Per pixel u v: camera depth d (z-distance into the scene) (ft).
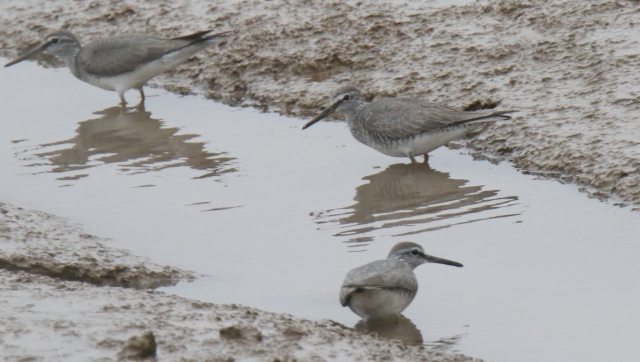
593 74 55.77
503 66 59.16
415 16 66.64
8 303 33.58
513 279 38.34
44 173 53.83
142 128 61.26
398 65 62.44
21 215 45.68
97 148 57.88
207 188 50.70
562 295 36.52
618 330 33.47
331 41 66.28
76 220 46.80
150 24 73.92
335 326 34.37
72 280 39.37
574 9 62.75
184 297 37.52
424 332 34.76
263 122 61.41
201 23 72.13
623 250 40.14
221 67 68.03
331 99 55.26
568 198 46.80
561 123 52.42
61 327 30.96
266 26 69.51
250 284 39.27
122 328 31.04
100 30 75.41
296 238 43.93
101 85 66.13
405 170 52.70
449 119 51.83
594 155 48.85
